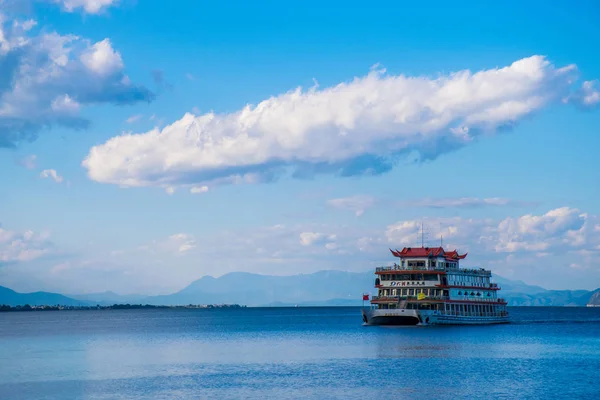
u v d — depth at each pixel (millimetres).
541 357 139125
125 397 100188
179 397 99688
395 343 169875
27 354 159375
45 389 107062
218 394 101688
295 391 103312
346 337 195375
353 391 102875
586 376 114188
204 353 158375
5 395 102562
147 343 193125
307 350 160875
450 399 96562
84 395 102000
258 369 126750
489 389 103375
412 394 100250
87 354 158625
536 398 96625
